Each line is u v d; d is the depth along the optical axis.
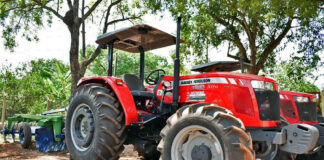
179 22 4.11
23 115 8.29
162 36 4.84
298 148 3.13
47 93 21.98
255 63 13.20
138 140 4.43
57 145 6.97
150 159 5.69
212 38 13.63
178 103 4.13
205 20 13.73
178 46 4.07
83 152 4.21
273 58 14.70
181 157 3.36
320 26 12.97
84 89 4.53
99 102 4.16
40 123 6.77
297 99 7.17
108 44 4.93
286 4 9.31
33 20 13.46
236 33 13.70
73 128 4.52
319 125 3.86
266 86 3.72
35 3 13.06
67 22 11.94
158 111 4.33
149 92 4.51
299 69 14.14
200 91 3.86
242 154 2.89
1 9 12.56
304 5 8.38
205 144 3.22
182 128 3.31
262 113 3.57
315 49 13.09
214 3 12.07
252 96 3.55
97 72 28.17
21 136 7.74
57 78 19.42
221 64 5.18
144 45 5.27
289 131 3.23
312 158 4.45
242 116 3.50
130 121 3.96
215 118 3.07
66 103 19.03
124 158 6.01
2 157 6.06
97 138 4.01
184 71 16.38
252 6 10.17
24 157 6.07
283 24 13.34
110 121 4.03
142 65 5.32
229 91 3.61
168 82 4.28
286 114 6.96
